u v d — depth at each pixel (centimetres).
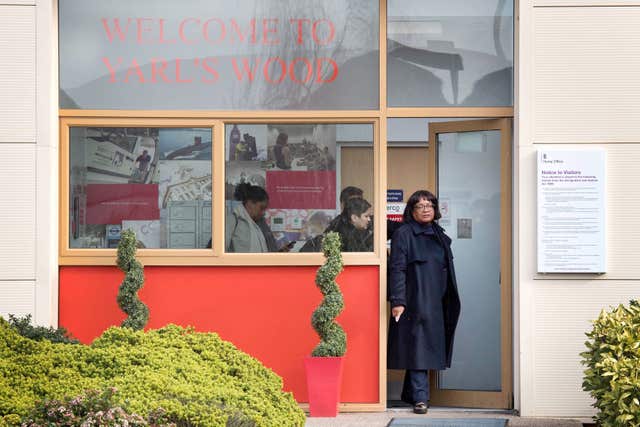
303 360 938
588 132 920
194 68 948
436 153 986
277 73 950
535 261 917
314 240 947
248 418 620
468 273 977
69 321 938
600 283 916
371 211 948
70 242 941
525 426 873
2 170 917
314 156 949
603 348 768
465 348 977
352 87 950
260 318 939
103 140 946
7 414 578
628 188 916
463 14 959
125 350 680
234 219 947
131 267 910
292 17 952
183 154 948
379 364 938
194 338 734
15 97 919
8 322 750
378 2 952
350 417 906
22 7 920
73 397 578
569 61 922
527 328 916
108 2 948
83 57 945
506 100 955
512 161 955
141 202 944
